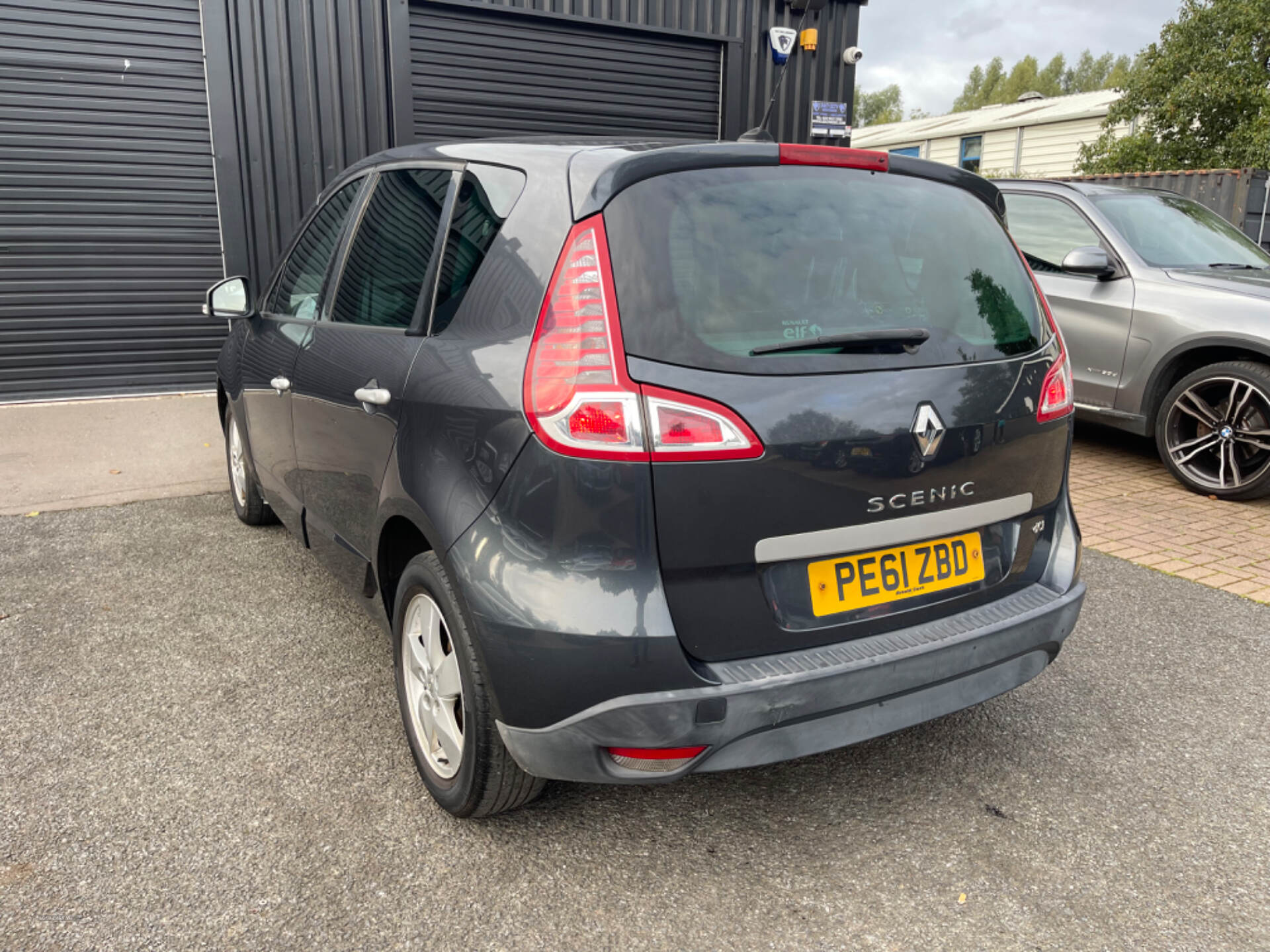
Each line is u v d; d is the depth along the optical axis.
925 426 2.08
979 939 1.99
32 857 2.19
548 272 1.98
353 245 3.05
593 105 9.44
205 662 3.24
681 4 9.56
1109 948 1.97
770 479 1.91
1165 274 5.73
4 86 7.16
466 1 8.46
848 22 10.49
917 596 2.18
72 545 4.44
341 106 8.12
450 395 2.12
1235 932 2.03
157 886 2.10
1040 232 6.48
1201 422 5.50
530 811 2.41
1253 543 4.68
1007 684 2.33
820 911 2.07
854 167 2.27
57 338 7.72
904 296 2.19
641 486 1.83
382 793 2.48
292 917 2.01
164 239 7.85
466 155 2.54
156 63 7.50
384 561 2.58
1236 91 19.22
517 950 1.93
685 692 1.87
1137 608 3.87
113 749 2.67
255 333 3.84
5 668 3.18
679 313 1.90
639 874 2.18
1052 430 2.41
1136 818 2.44
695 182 2.04
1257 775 2.65
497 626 1.92
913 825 2.39
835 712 2.03
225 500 5.19
